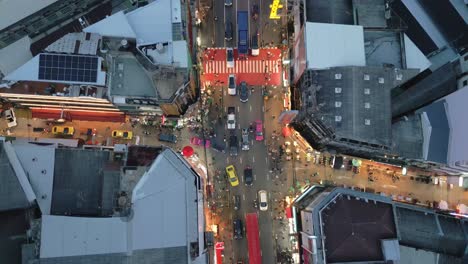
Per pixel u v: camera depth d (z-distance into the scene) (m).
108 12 95.12
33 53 92.75
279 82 103.31
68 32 94.00
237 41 104.00
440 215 90.44
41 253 74.75
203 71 103.12
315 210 79.81
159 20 89.38
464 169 89.56
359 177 99.62
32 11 94.62
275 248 96.25
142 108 93.19
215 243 93.50
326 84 86.31
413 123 91.81
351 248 78.62
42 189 80.62
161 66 85.69
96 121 99.75
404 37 91.75
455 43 95.19
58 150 82.62
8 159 77.62
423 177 99.81
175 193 79.88
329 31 88.62
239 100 102.12
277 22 104.94
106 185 80.44
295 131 98.88
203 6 104.56
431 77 95.31
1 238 75.06
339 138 84.81
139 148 83.69
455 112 88.75
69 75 83.44
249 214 94.94
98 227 76.69
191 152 97.31
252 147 100.31
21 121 98.38
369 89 85.88
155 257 76.94
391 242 78.25
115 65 87.19
